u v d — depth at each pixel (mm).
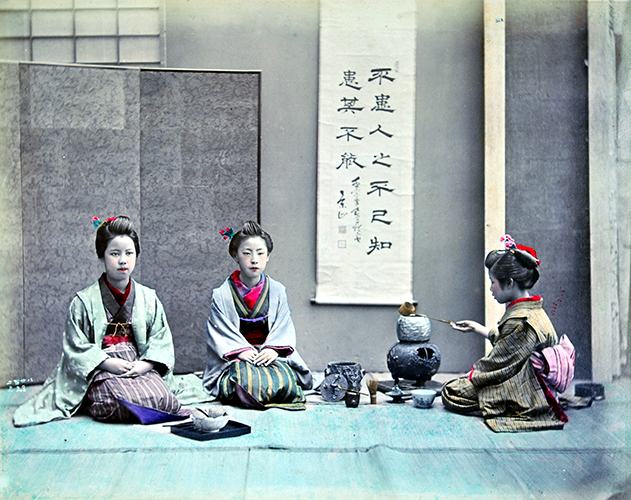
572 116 4512
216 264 4535
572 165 4492
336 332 4711
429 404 3713
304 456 2941
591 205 4281
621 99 4129
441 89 4660
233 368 3725
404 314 4148
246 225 4039
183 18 4605
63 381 3584
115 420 3412
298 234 4695
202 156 4504
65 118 4305
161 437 3172
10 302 4191
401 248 4664
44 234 4270
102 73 4363
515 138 4562
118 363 3520
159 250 4480
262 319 4008
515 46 4566
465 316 4699
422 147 4676
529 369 3512
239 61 4629
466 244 4695
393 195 4656
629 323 3949
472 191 4684
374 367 4711
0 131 4188
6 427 3312
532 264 3613
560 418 3443
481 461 2934
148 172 4461
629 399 3721
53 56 4539
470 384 3625
